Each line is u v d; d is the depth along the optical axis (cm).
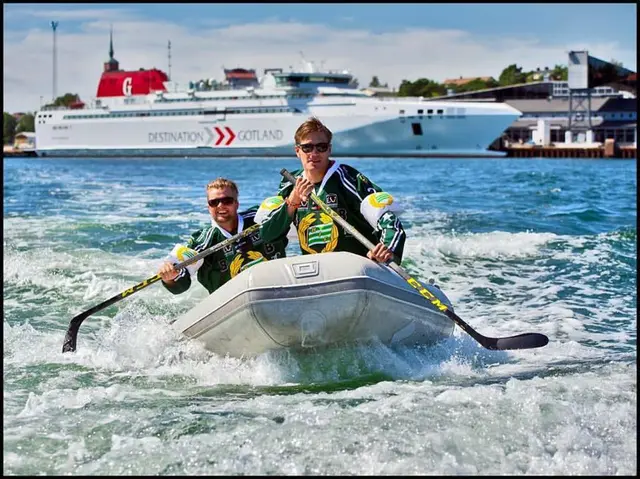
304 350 594
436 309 636
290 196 595
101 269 1040
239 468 419
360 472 410
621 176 3656
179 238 1316
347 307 570
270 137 7012
